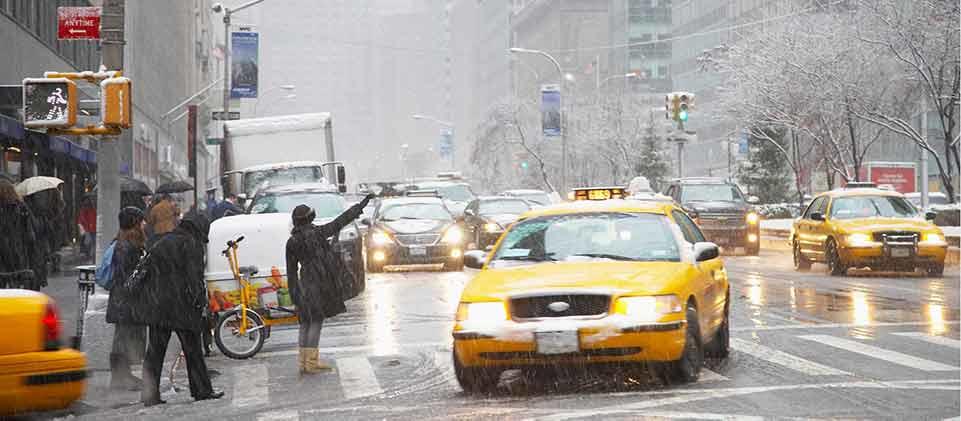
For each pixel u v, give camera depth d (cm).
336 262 2592
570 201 2883
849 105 8562
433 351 2867
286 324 2942
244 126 6894
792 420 1845
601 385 2222
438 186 8988
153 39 13588
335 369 2614
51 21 7900
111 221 3694
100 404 2244
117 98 3083
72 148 6912
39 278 3038
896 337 2902
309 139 6894
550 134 13062
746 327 3148
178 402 2253
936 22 7338
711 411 1923
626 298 2081
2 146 6250
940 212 7375
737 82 10112
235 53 9794
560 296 2091
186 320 2208
